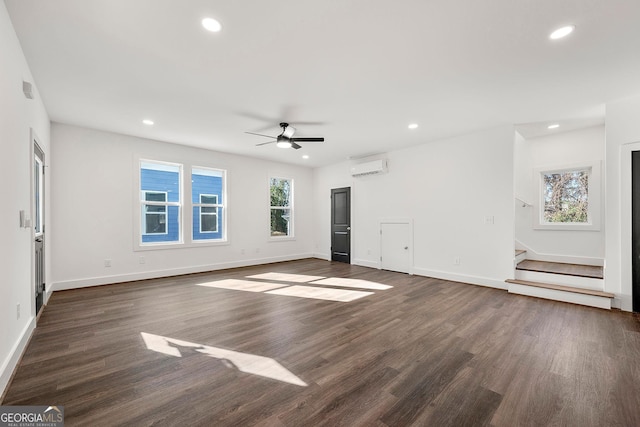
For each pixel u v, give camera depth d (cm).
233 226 633
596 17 201
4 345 193
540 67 270
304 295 414
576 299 371
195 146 564
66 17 200
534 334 277
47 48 237
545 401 176
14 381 196
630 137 336
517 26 212
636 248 336
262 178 686
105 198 470
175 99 342
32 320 276
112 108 369
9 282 206
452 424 156
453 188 502
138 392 184
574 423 157
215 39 227
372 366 218
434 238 529
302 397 180
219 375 205
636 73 278
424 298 398
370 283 488
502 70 275
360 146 562
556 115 397
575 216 486
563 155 483
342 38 226
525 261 502
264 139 513
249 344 256
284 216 754
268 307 359
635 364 220
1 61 186
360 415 164
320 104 357
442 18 203
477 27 213
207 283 488
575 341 261
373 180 638
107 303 374
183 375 205
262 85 306
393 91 321
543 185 512
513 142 436
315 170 786
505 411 167
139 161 505
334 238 732
